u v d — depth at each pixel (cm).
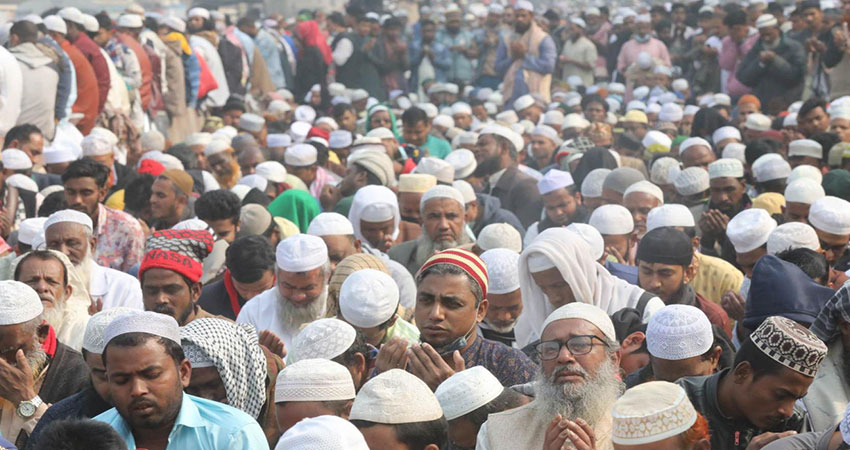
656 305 1290
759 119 2969
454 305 1079
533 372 1078
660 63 4578
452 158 2462
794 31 3919
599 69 5094
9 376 1050
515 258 1324
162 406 855
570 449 857
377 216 1773
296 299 1356
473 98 4534
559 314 946
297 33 4694
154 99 3619
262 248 1432
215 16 4334
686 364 1026
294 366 933
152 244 1300
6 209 2039
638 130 3419
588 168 2336
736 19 4194
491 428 930
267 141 3014
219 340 999
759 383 906
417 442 836
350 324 1202
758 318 1093
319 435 700
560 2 7269
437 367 1016
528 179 2341
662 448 763
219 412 891
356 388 1091
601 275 1304
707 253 1878
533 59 4453
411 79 5034
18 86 2728
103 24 3356
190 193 2041
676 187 2105
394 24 4759
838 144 2375
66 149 2466
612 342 944
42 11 5594
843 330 998
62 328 1292
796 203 1773
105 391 957
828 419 978
